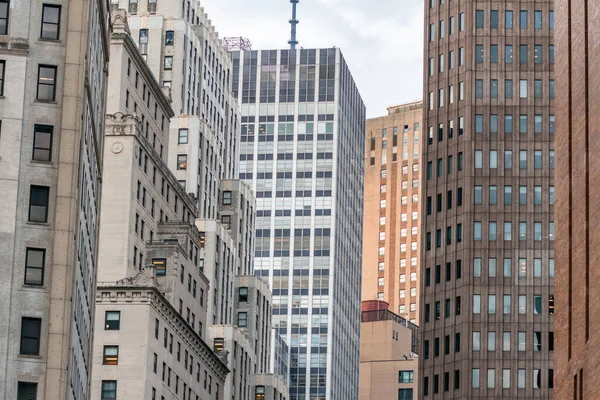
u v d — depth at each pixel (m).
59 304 133.88
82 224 147.50
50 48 138.25
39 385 132.25
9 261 133.62
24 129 136.25
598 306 128.12
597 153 131.75
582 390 132.62
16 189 135.00
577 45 142.38
